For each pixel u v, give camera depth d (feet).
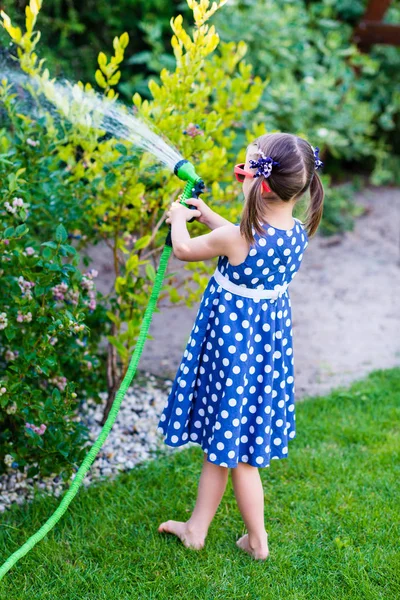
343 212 20.84
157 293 7.47
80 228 9.64
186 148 8.93
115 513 8.31
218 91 10.11
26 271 7.93
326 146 21.76
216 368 7.20
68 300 8.73
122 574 7.34
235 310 7.08
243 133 16.94
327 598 7.13
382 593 7.15
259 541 7.61
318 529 8.14
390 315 15.20
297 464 9.41
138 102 8.63
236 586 7.24
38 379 9.29
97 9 19.54
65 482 8.55
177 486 8.95
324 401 11.22
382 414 10.85
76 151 9.87
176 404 7.47
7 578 7.22
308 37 21.02
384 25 21.52
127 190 9.05
